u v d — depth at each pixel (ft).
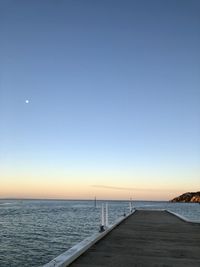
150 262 25.04
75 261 25.04
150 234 40.78
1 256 74.64
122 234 40.63
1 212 301.43
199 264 24.54
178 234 40.81
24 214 265.95
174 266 23.89
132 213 83.51
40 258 72.69
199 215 228.22
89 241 31.76
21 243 94.73
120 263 24.56
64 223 168.76
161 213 84.94
